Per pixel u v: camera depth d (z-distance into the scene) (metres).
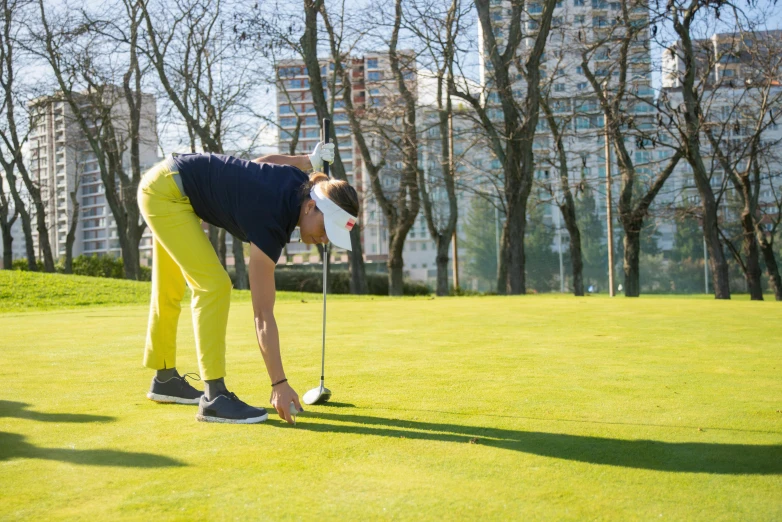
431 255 59.69
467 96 19.67
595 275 45.62
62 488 1.97
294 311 8.79
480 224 46.56
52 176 41.00
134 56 24.86
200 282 2.96
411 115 22.38
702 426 2.65
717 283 19.78
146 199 3.01
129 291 14.66
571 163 33.69
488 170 24.88
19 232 81.94
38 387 3.62
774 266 25.17
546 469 2.13
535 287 45.34
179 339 5.60
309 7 19.86
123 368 4.24
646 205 24.06
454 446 2.40
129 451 2.36
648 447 2.36
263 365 4.27
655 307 9.21
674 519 1.73
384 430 2.64
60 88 26.05
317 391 3.12
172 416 2.96
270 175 2.93
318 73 20.22
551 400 3.16
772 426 2.65
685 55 18.88
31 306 12.34
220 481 2.03
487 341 5.45
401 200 23.91
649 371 3.96
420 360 4.43
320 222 2.88
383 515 1.76
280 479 2.04
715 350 4.83
